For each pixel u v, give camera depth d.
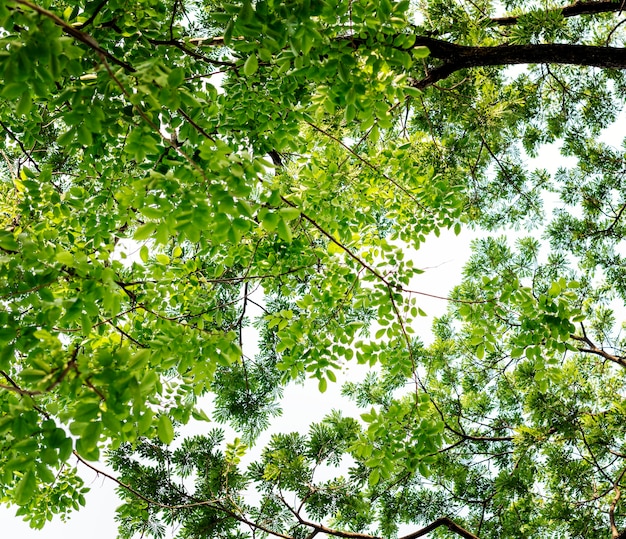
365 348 3.32
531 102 8.15
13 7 1.60
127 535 5.18
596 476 6.90
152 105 1.86
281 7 1.98
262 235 3.38
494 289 3.25
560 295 3.10
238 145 3.28
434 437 2.90
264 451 5.68
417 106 6.32
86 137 2.00
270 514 5.37
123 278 3.11
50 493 3.17
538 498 6.88
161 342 2.51
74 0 2.27
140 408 1.57
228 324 5.64
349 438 5.66
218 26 5.34
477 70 6.68
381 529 6.92
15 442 1.65
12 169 3.98
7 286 2.02
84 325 2.12
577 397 6.97
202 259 3.91
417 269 3.34
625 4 5.59
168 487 5.38
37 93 1.78
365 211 4.28
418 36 4.93
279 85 3.12
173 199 1.99
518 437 6.55
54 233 2.52
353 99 2.47
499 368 7.84
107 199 3.05
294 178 4.02
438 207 3.98
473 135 7.32
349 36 2.45
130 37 2.61
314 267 3.63
